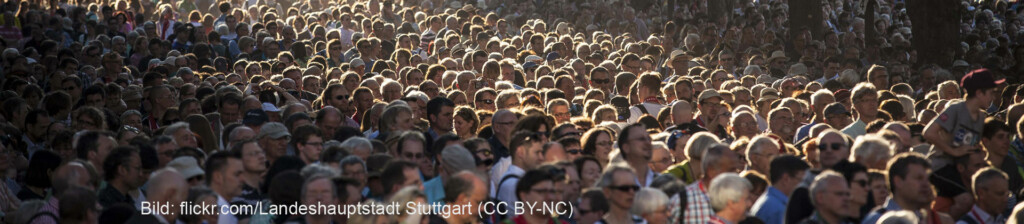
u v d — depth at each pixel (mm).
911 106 19750
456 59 29359
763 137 12867
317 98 22594
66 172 11578
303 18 43312
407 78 24812
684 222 10961
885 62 32188
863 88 17156
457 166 11922
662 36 41188
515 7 50219
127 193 12258
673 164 14453
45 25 39688
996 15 47000
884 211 10453
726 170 11641
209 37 34656
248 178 12305
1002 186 11727
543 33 38844
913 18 30656
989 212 11898
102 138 13344
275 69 27906
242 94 20234
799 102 19078
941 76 26516
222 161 11570
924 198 11164
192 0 52969
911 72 28469
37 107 19578
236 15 43531
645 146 12711
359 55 31375
